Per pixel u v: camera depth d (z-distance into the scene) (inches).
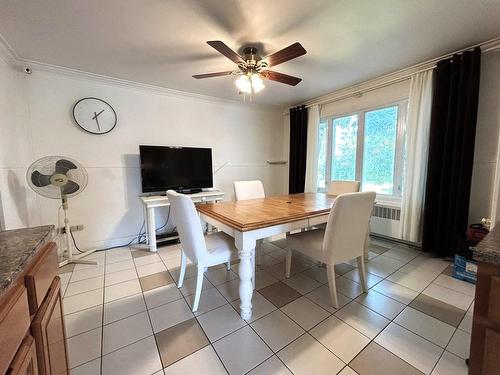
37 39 77.0
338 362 48.7
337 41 81.6
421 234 109.0
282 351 51.8
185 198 60.9
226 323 61.2
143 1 60.1
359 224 69.3
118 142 119.2
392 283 80.6
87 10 63.1
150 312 66.1
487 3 62.5
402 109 116.0
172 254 110.3
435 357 49.6
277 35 76.7
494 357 28.9
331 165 153.5
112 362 49.2
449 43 84.7
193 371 47.0
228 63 96.3
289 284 81.3
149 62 95.1
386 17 68.5
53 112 102.4
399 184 119.8
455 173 93.6
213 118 150.9
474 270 78.8
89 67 99.4
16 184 87.7
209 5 62.1
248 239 61.6
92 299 72.6
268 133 179.6
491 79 88.0
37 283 29.7
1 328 20.6
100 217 116.8
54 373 33.4
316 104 151.9
